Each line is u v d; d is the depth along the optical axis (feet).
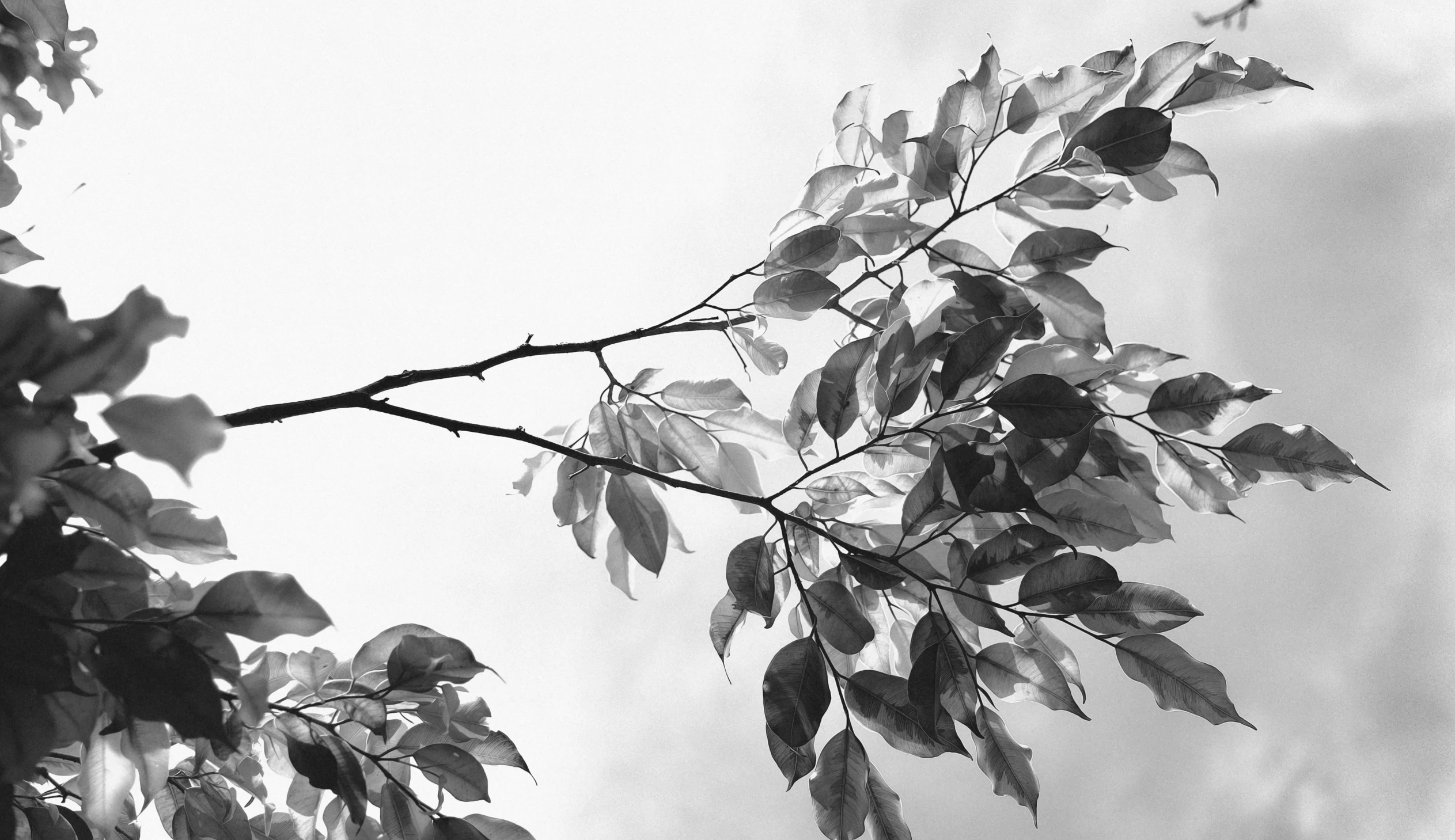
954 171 3.74
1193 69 3.67
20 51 3.81
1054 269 3.68
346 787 3.24
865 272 3.86
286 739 3.24
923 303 3.75
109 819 2.95
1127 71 3.69
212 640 2.70
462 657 3.30
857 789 3.38
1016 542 3.34
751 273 3.79
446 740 3.49
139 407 2.13
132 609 2.73
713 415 3.89
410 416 3.37
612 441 3.82
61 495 2.66
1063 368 3.53
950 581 3.43
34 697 2.56
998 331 3.38
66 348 2.10
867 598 3.66
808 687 3.33
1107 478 3.55
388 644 3.43
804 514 3.61
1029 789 3.36
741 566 3.44
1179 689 3.39
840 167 3.88
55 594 2.65
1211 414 3.51
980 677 3.43
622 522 3.73
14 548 2.61
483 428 3.43
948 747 3.30
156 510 2.85
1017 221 3.89
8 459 2.10
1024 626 3.55
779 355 3.89
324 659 3.52
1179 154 3.76
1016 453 3.30
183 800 3.54
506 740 3.57
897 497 3.68
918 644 3.34
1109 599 3.40
